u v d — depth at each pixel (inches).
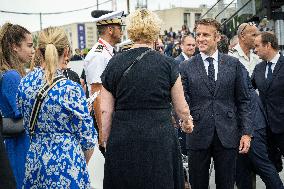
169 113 134.1
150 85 130.6
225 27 639.1
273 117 206.1
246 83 168.1
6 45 158.1
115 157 131.6
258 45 205.9
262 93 208.1
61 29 131.0
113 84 134.0
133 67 131.6
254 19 477.4
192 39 289.0
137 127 130.2
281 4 384.2
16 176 151.8
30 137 128.1
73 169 124.0
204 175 170.4
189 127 139.6
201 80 167.5
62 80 124.3
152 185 129.5
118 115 133.0
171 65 133.9
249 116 167.3
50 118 123.5
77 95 124.3
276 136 209.5
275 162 217.0
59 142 124.0
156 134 130.1
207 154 169.5
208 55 168.7
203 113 167.0
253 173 219.3
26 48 160.2
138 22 134.3
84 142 126.3
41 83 124.6
